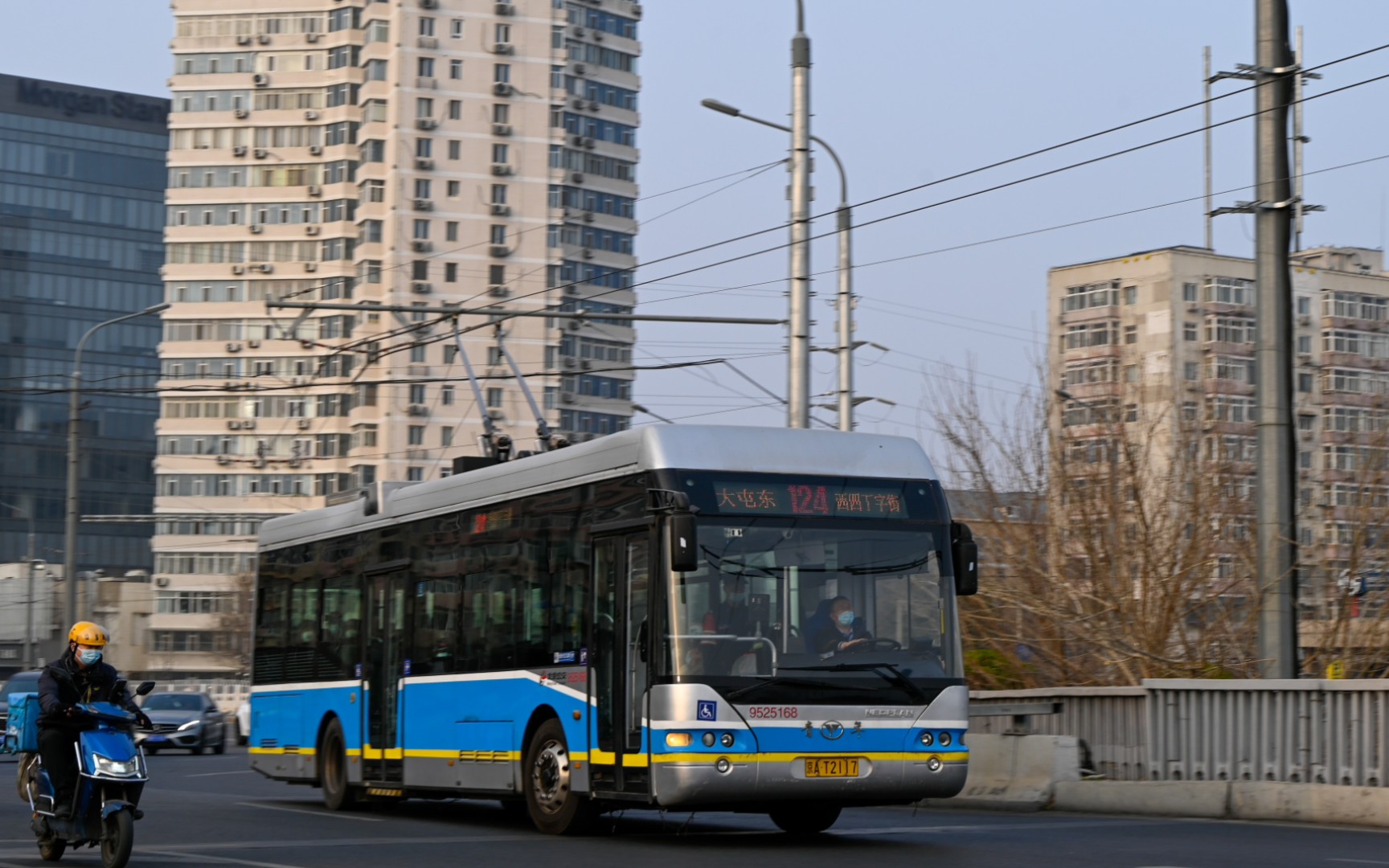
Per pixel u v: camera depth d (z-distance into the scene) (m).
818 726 13.48
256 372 104.69
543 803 15.12
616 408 106.75
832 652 13.70
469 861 12.41
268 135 106.00
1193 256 82.31
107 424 134.75
